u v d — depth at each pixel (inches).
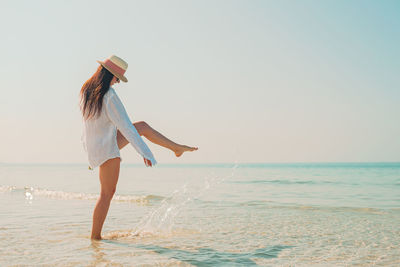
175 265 110.5
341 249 135.4
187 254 124.8
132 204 290.8
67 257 119.0
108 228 177.9
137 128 147.3
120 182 661.3
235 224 192.1
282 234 164.2
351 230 175.2
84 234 159.8
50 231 166.9
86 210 246.8
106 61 141.8
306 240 151.2
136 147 136.9
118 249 131.1
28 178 857.5
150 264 111.1
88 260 115.1
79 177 916.6
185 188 493.0
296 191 451.8
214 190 465.4
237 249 133.9
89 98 138.5
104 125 140.3
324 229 177.5
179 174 1154.7
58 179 797.2
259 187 522.6
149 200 318.0
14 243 140.6
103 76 140.5
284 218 213.6
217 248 135.2
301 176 973.8
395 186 550.3
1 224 187.8
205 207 269.3
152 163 138.8
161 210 249.9
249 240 150.7
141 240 148.9
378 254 128.0
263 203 299.1
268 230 174.4
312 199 347.6
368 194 409.1
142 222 196.7
